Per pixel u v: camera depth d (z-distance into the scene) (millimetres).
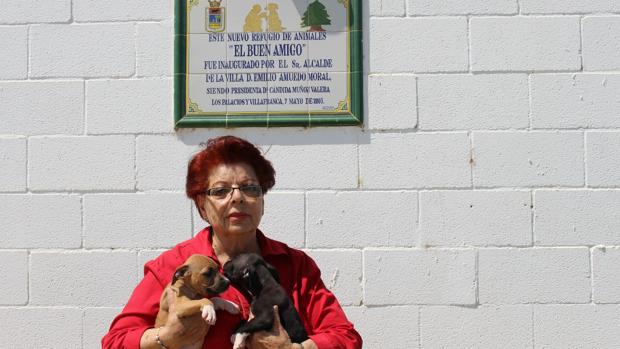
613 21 4867
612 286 4730
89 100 4887
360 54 4852
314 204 4801
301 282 3572
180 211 4816
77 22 4922
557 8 4875
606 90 4836
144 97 4879
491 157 4809
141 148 4852
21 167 4855
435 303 4738
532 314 4727
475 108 4836
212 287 3314
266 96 4848
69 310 4781
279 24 4871
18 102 4895
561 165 4801
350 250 4777
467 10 4883
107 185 4836
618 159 4797
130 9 4914
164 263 3527
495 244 4766
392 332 4738
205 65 4863
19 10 4918
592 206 4773
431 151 4820
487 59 4859
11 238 4812
